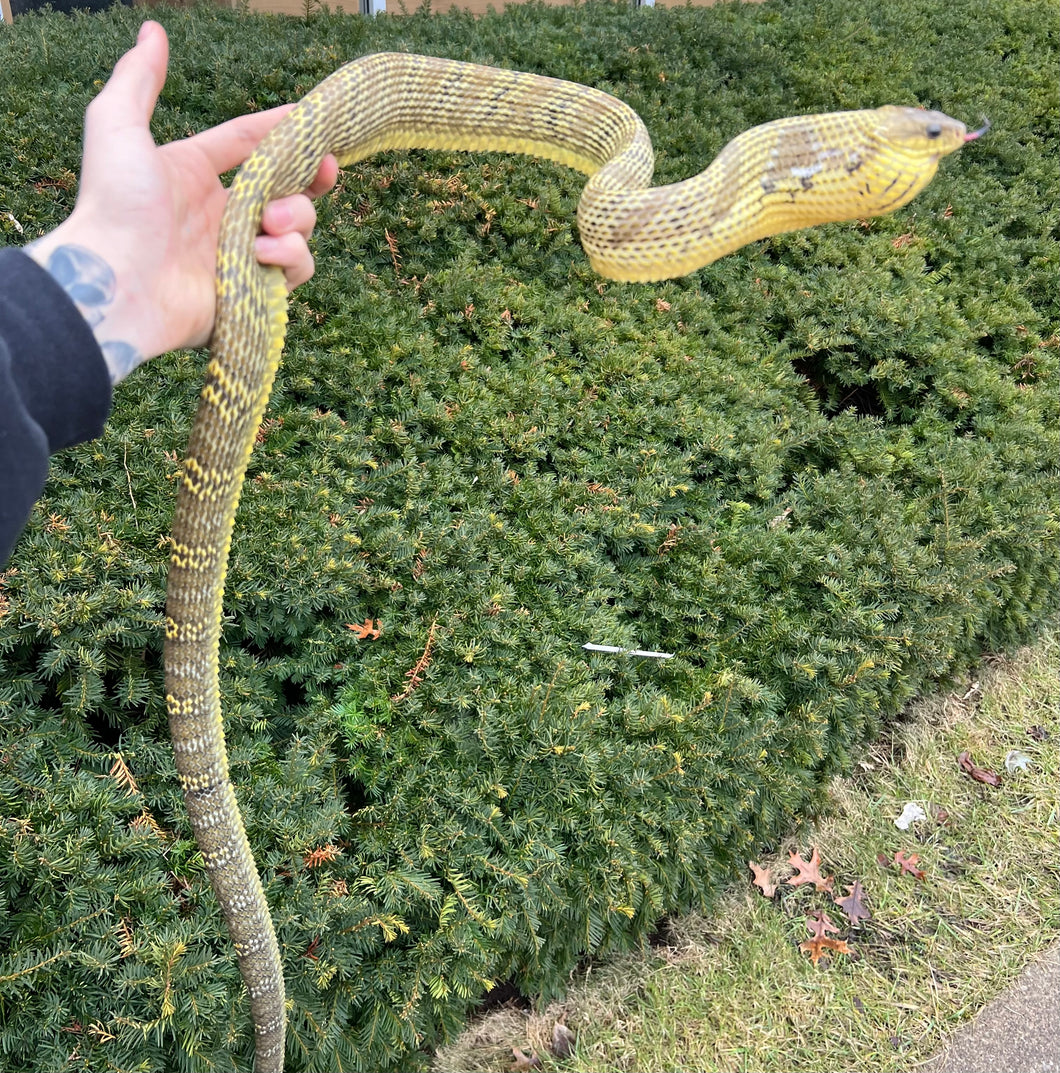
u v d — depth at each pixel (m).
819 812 3.39
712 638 3.35
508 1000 2.90
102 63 4.75
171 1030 2.23
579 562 3.26
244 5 5.76
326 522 3.08
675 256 1.67
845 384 4.69
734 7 7.16
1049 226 5.70
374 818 2.69
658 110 5.46
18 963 2.07
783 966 3.02
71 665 2.61
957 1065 2.81
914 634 3.51
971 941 3.16
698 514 3.68
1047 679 4.16
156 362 3.35
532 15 6.42
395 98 1.81
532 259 4.40
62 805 2.29
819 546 3.58
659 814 2.87
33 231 3.71
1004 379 4.80
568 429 3.71
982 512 3.95
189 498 1.63
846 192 1.58
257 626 2.90
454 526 3.24
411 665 2.92
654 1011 2.87
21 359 1.15
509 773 2.80
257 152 1.52
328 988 2.50
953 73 6.79
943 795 3.63
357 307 3.83
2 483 1.09
